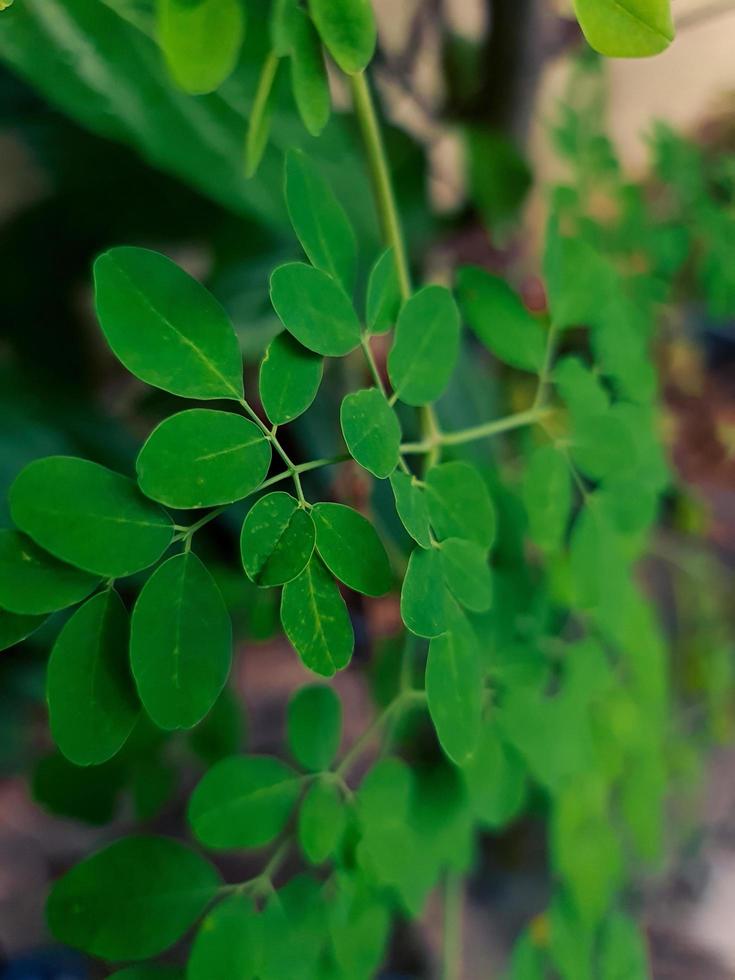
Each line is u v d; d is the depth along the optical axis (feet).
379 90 0.65
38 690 0.55
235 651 0.51
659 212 0.66
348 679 0.63
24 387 0.57
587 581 0.43
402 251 0.40
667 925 0.75
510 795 0.42
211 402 0.59
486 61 0.67
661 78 0.78
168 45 0.27
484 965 0.63
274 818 0.34
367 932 0.37
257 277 0.64
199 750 0.46
